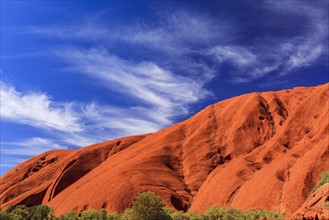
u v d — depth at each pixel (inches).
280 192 1967.3
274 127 2787.9
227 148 2810.0
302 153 2217.0
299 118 2620.6
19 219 1777.8
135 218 1512.1
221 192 2237.9
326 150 2030.0
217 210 1839.3
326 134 2283.5
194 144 2933.1
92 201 2452.0
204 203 2246.6
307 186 1897.1
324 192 1256.2
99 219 1908.2
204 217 1784.0
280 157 2288.4
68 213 2023.9
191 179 2623.0
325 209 1085.1
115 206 2294.5
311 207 1150.3
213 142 2913.4
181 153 2908.5
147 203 1530.5
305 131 2514.8
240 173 2319.1
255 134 2785.4
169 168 2748.5
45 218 1865.2
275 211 1872.5
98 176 2864.2
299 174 1985.7
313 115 2576.3
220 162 2726.4
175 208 2293.3
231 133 2893.7
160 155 2834.6
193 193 2492.6
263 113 2940.5
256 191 2054.6
